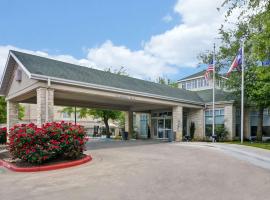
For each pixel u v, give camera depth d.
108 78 20.28
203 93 30.45
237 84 23.02
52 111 14.03
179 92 27.17
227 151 14.66
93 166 10.19
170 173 8.62
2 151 14.93
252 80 22.05
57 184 7.32
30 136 10.19
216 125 25.52
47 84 13.93
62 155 11.09
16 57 15.19
